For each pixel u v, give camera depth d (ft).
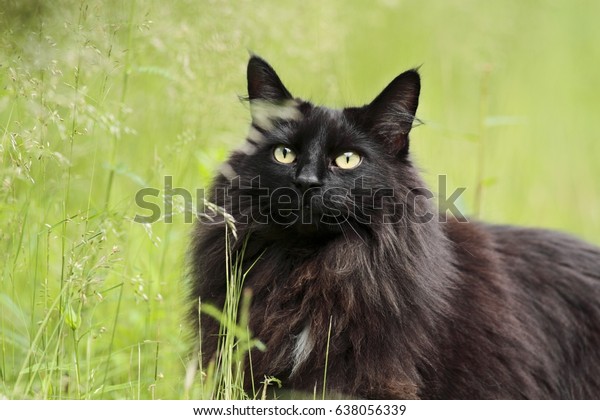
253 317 15.08
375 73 30.76
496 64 31.71
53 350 16.43
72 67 16.20
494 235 18.17
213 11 19.85
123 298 18.44
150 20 17.34
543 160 34.58
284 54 23.26
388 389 14.49
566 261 17.95
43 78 15.53
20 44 15.17
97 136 20.81
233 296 14.48
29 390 15.30
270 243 15.34
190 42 19.56
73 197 21.29
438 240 15.33
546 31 41.24
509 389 15.81
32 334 15.80
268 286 15.17
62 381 15.76
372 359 14.56
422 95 32.04
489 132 30.68
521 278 17.33
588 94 38.93
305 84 23.81
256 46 22.02
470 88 32.71
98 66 16.61
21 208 16.87
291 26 23.40
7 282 17.42
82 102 15.35
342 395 14.57
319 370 14.70
